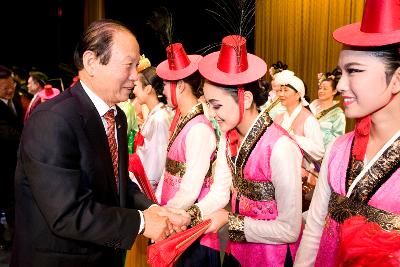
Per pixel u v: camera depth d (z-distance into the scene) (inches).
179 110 81.8
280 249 59.6
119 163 58.0
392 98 39.5
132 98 175.8
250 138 58.4
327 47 251.1
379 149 41.3
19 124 145.5
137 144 114.1
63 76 354.0
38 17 370.9
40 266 51.7
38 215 51.6
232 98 58.7
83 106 51.8
